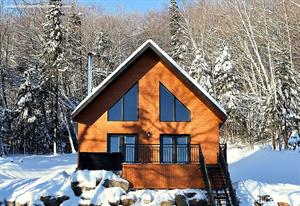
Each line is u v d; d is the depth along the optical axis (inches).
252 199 852.6
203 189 882.1
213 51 2246.6
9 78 2156.7
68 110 2049.7
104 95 989.2
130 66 1000.9
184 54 2271.2
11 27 2247.8
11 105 2206.0
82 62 2244.1
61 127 2032.5
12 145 1966.0
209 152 968.9
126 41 2571.4
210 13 2459.4
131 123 981.2
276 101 1674.5
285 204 829.2
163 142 980.6
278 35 2133.4
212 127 979.3
